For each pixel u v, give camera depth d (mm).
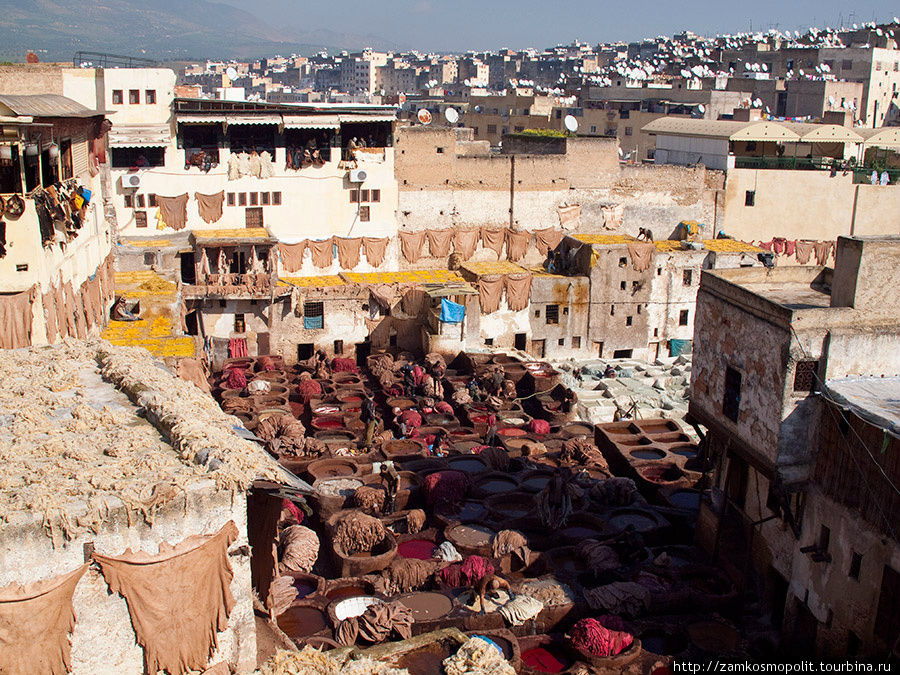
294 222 62031
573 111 107438
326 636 26547
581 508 37000
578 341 63188
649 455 42594
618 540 33500
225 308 56531
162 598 15180
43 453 16484
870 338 27375
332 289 58062
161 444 17312
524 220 67625
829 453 27219
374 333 59438
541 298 61406
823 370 27281
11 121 29062
